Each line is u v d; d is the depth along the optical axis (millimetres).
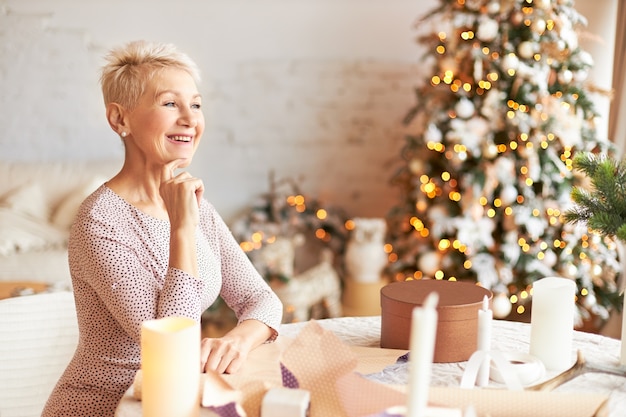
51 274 3396
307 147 4559
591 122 3420
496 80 3385
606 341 1610
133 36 4418
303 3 4453
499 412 1092
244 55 4473
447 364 1440
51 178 4141
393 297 1500
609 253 3453
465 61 3500
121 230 1490
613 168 1510
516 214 3340
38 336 1705
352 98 4535
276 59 4488
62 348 1737
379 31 4496
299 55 4496
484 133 3385
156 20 4414
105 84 1541
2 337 1652
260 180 4562
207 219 1695
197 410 1062
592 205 1538
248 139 4531
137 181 1563
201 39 4441
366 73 4520
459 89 3488
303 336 1116
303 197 4465
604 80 3781
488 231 3383
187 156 1538
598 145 3393
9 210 3920
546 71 3361
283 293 3850
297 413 1017
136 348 1516
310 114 4539
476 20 3449
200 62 4453
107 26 4406
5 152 4453
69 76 4430
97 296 1498
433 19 4445
